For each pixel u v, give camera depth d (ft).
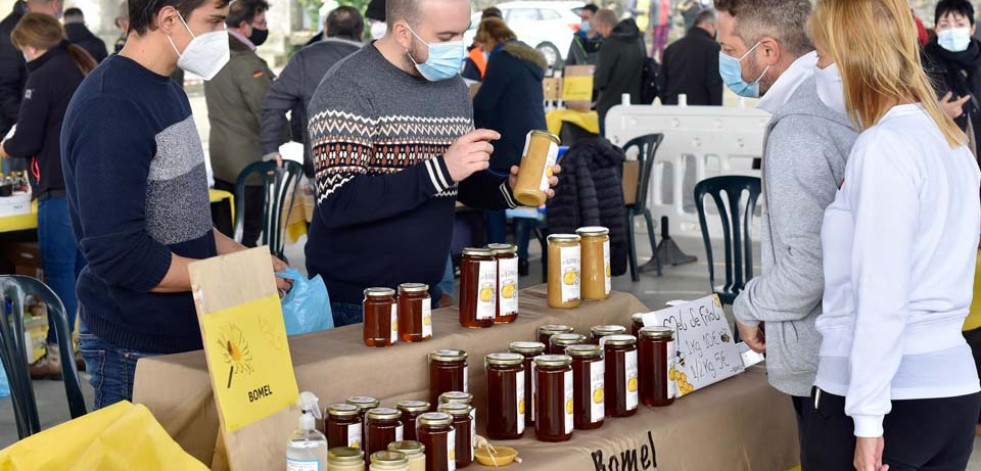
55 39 15.28
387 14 8.80
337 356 7.22
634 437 7.81
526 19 45.73
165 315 7.93
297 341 7.63
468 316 8.05
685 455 8.23
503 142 19.01
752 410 8.86
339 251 9.15
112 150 7.38
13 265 16.93
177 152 7.90
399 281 9.14
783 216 6.95
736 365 9.31
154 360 6.95
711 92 29.89
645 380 8.47
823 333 6.65
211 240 8.39
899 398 6.32
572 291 8.73
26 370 9.29
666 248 24.75
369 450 6.76
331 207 8.74
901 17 6.36
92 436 6.02
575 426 7.86
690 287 22.34
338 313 9.26
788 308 7.04
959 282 6.38
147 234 7.64
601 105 31.07
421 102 8.97
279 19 52.21
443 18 8.54
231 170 21.16
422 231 9.11
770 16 7.40
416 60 8.73
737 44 7.58
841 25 6.44
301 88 19.77
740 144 26.04
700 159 26.68
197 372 6.68
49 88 15.16
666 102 30.55
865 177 6.16
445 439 6.77
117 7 45.01
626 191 22.36
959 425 6.44
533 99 19.11
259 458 6.33
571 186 20.21
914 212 6.11
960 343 6.44
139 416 6.16
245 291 6.39
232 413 6.17
